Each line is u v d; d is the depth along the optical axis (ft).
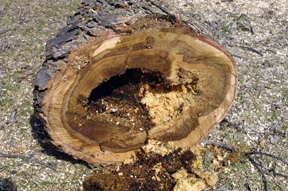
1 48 14.46
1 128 10.28
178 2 19.10
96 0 8.64
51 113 7.22
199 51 7.98
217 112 9.15
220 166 8.94
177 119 8.98
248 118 10.83
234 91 9.00
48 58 6.97
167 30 7.38
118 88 9.42
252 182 8.61
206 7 18.49
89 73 7.28
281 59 13.92
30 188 8.22
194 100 8.98
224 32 15.94
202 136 9.29
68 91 7.17
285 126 10.48
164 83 8.91
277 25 16.53
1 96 11.62
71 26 7.58
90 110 8.54
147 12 7.99
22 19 17.08
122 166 8.61
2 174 8.55
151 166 8.41
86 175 8.66
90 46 6.98
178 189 7.76
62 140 7.83
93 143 8.20
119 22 7.18
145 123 8.96
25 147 9.61
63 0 19.58
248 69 13.26
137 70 8.83
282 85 12.34
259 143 9.91
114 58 7.43
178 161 8.67
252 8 18.20
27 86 12.19
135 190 7.71
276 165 9.15
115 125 8.29
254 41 15.25
